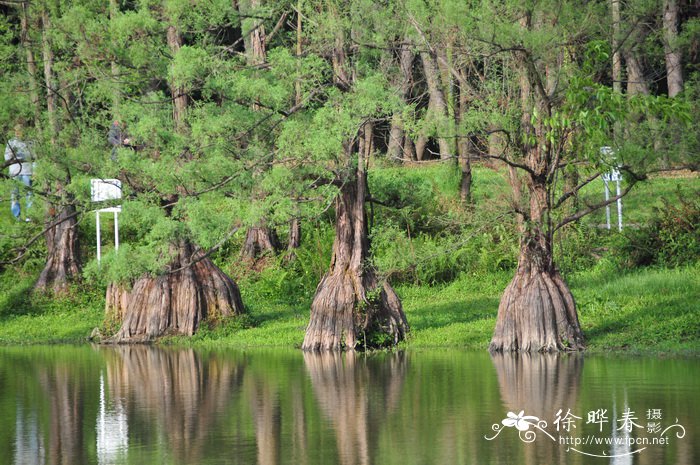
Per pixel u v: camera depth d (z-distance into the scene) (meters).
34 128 39.28
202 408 27.61
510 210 37.44
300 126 36.25
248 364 36.69
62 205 41.03
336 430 24.05
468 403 26.88
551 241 37.50
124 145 40.50
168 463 21.14
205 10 37.03
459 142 42.03
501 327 37.66
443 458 20.98
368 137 39.75
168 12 36.91
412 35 36.12
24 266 57.75
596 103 32.69
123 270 38.50
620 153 34.84
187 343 45.06
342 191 40.38
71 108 41.66
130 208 37.88
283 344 43.00
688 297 42.16
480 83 37.03
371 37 37.12
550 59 35.09
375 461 20.83
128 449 22.59
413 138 36.81
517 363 34.19
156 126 36.84
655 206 54.12
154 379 33.50
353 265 40.69
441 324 44.47
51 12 40.12
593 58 35.56
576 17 35.41
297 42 38.97
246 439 23.33
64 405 28.66
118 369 36.31
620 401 26.36
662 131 35.38
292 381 32.06
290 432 23.97
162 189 37.50
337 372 33.81
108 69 40.19
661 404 25.83
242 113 37.84
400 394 28.70
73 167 38.88
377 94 35.53
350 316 40.34
